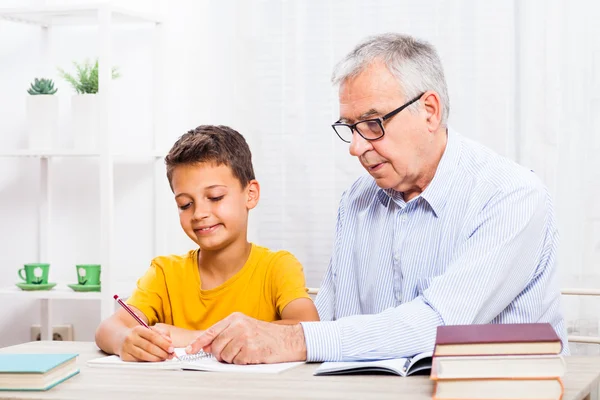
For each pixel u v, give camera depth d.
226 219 1.81
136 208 2.90
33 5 3.00
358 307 1.89
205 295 1.86
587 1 2.46
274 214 2.69
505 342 1.15
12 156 2.85
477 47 2.54
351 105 1.64
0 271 3.04
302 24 2.67
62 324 2.99
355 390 1.21
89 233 2.97
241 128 2.73
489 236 1.58
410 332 1.43
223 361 1.45
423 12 2.58
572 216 2.48
